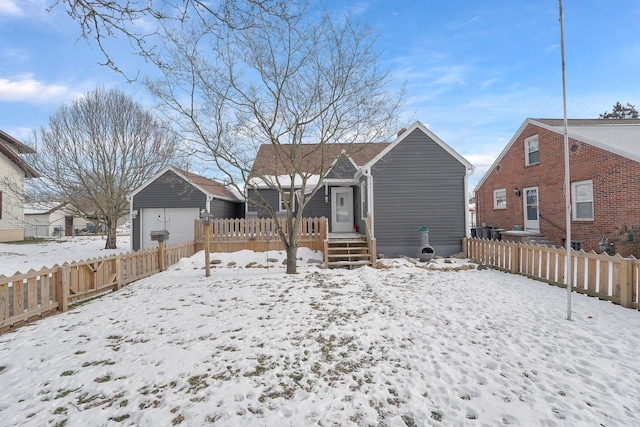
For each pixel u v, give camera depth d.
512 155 17.22
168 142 20.30
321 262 11.69
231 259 12.15
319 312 5.76
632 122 15.37
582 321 5.05
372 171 12.91
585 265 6.74
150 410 2.94
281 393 3.21
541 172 15.05
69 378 3.54
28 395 3.22
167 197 16.17
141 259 9.34
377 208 12.89
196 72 8.84
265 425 2.73
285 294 7.14
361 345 4.31
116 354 4.14
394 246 12.84
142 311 6.03
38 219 35.59
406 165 12.93
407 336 4.57
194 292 7.49
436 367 3.67
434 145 12.96
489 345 4.22
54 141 18.83
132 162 20.11
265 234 13.22
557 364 3.68
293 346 4.30
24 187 21.78
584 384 3.26
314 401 3.06
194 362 3.86
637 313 5.40
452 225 12.88
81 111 19.14
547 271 7.90
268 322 5.25
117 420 2.82
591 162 12.48
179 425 2.74
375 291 7.27
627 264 5.74
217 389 3.26
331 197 16.64
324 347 4.27
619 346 4.12
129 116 20.11
